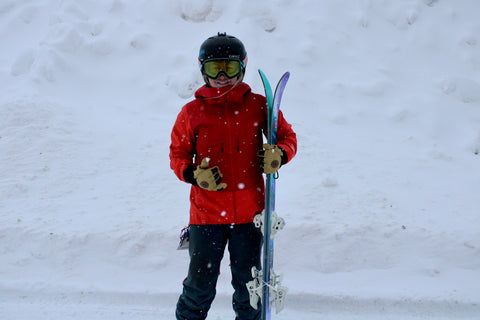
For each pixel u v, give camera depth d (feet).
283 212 12.88
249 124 7.48
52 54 22.24
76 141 17.54
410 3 25.99
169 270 11.35
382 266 11.34
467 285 10.41
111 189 14.71
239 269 7.80
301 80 22.21
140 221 12.68
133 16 25.26
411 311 9.82
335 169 15.94
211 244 7.66
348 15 25.32
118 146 17.56
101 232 12.07
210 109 7.45
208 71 7.31
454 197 14.17
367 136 19.01
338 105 21.03
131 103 21.38
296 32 24.34
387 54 23.86
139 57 23.54
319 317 9.71
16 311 9.82
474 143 18.26
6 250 11.76
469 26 25.09
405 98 21.29
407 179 15.34
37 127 17.97
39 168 15.69
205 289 7.79
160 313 9.91
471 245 11.52
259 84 21.71
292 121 19.66
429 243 11.73
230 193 7.58
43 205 13.61
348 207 13.23
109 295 10.41
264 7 25.03
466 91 21.34
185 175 7.40
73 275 11.11
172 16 25.41
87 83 22.17
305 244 11.73
